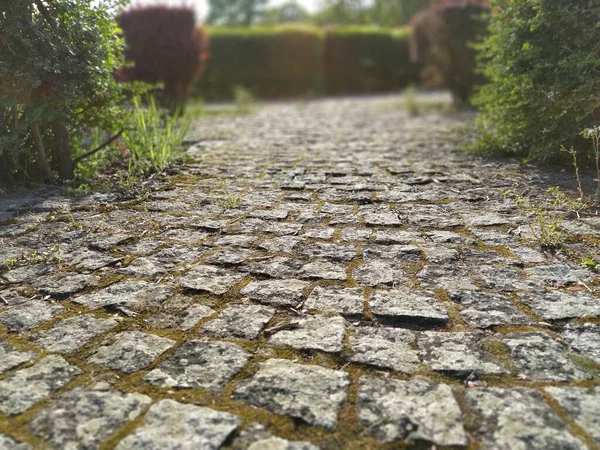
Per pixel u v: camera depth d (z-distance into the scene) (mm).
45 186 3879
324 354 1704
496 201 3338
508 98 4609
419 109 10094
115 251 2594
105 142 4758
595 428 1351
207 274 2312
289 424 1385
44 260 2479
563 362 1640
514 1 4379
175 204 3396
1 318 1940
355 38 17953
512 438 1321
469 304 2016
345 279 2248
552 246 2555
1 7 3318
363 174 4191
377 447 1308
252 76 17234
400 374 1595
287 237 2762
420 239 2705
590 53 3705
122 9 4070
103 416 1411
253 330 1853
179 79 8797
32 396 1494
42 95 3570
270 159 4871
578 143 4102
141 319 1934
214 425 1377
